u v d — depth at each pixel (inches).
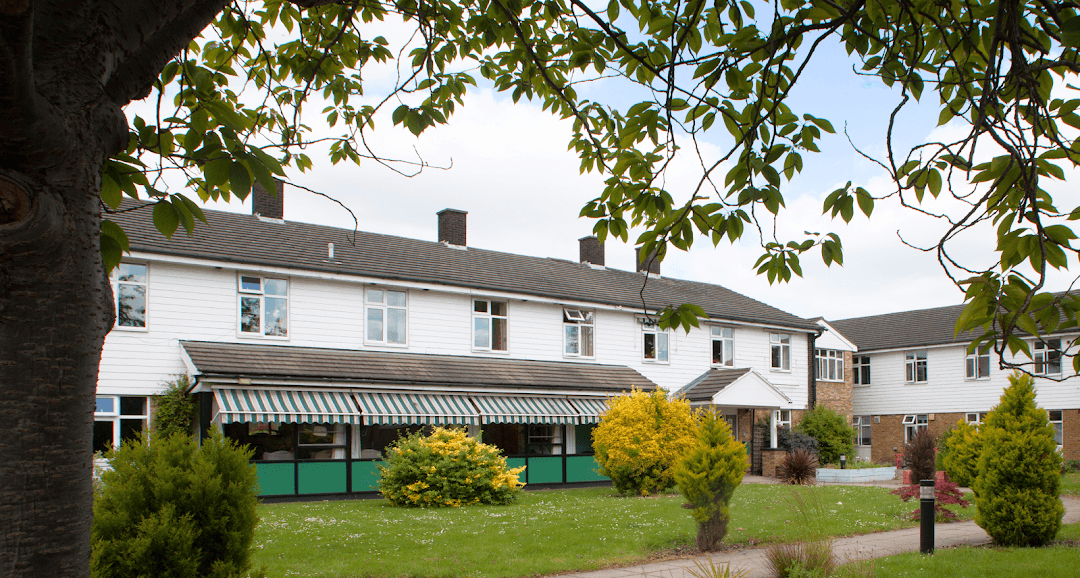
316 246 964.0
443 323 989.8
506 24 245.1
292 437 826.8
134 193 141.3
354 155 263.6
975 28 183.5
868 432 1667.1
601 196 222.4
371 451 884.6
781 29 175.9
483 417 900.0
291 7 270.4
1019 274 150.8
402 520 595.2
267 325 860.6
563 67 260.7
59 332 94.8
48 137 92.8
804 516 446.9
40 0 98.6
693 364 1233.4
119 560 251.8
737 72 197.5
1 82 84.9
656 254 203.9
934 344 1533.0
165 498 268.1
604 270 1346.0
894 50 203.2
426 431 928.9
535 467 990.4
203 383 746.8
